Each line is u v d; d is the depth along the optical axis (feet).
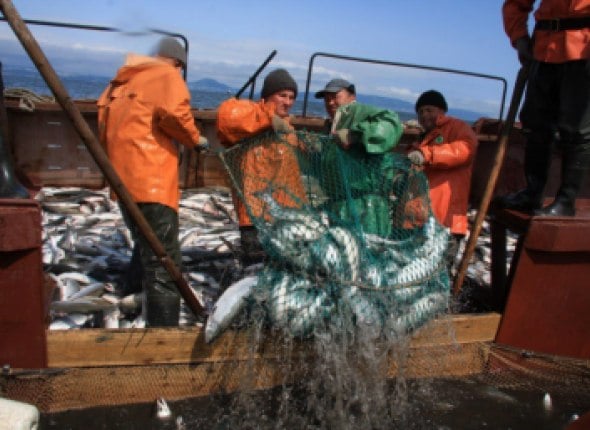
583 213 14.87
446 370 13.29
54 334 10.58
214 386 11.80
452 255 14.01
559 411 12.66
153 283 12.15
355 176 12.05
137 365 11.21
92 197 23.22
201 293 15.48
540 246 12.59
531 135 14.11
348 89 15.56
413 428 11.64
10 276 9.88
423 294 11.89
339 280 10.86
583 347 13.64
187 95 11.76
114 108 11.96
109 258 18.07
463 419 12.08
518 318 13.35
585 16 12.19
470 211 26.35
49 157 23.24
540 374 13.61
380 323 11.23
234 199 14.20
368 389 11.80
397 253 11.94
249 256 14.92
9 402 9.00
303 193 12.59
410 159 12.83
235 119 12.14
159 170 11.87
